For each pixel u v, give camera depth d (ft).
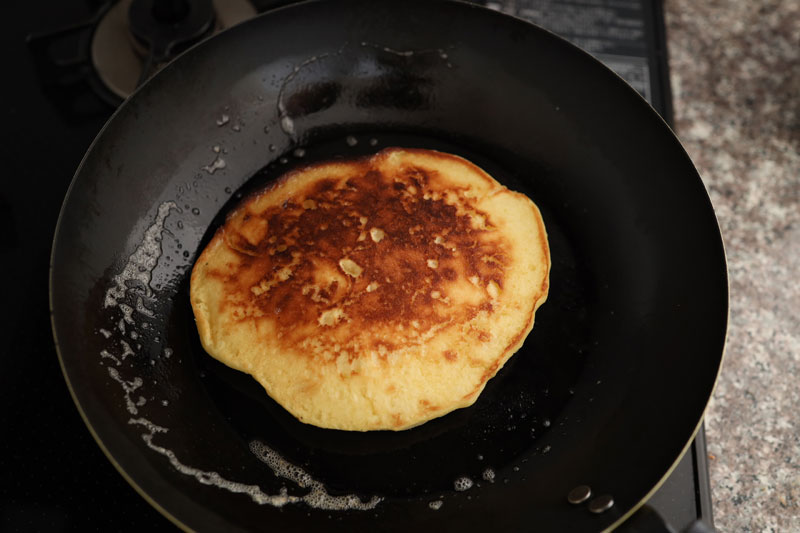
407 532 1.32
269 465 1.38
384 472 1.38
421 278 1.46
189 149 1.52
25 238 1.54
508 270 1.48
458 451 1.40
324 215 1.51
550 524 1.30
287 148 1.60
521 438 1.40
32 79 1.67
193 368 1.43
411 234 1.49
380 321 1.42
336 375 1.40
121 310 1.42
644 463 1.32
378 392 1.40
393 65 1.60
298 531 1.32
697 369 1.36
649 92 1.77
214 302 1.45
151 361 1.41
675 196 1.47
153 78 1.48
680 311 1.42
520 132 1.59
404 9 1.55
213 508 1.29
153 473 1.30
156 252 1.47
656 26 1.85
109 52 1.68
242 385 1.43
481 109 1.61
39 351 1.46
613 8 1.86
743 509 1.45
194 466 1.34
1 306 1.49
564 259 1.52
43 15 1.74
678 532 1.37
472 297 1.45
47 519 1.35
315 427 1.41
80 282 1.38
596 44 1.82
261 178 1.58
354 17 1.56
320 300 1.44
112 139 1.44
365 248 1.48
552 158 1.57
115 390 1.35
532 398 1.43
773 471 1.48
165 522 1.35
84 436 1.41
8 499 1.36
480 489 1.36
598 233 1.52
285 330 1.42
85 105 1.65
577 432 1.39
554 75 1.56
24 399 1.43
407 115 1.63
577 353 1.46
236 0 1.72
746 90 1.83
